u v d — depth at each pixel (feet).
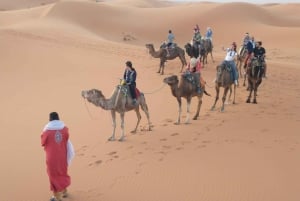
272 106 70.33
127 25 254.27
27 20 241.76
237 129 57.41
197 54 98.78
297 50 185.37
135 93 54.34
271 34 224.94
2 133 62.59
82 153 52.37
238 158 47.37
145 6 449.89
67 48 135.54
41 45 137.39
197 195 40.32
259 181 41.93
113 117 55.06
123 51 134.82
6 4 453.17
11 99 82.33
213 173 44.24
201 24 254.68
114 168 47.26
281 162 45.73
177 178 43.86
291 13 332.19
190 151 50.19
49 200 41.57
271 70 111.45
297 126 58.39
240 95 78.74
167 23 258.57
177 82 58.44
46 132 38.78
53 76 99.14
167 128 59.16
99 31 243.40
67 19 248.11
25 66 109.19
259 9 288.30
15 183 45.70
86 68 105.81
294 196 38.86
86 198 41.19
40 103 78.07
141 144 53.47
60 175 39.55
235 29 241.55
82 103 76.18
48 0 492.95
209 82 89.45
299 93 82.48
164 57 96.43
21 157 52.95
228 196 39.75
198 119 62.90
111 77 95.40
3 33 156.76
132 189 42.42
